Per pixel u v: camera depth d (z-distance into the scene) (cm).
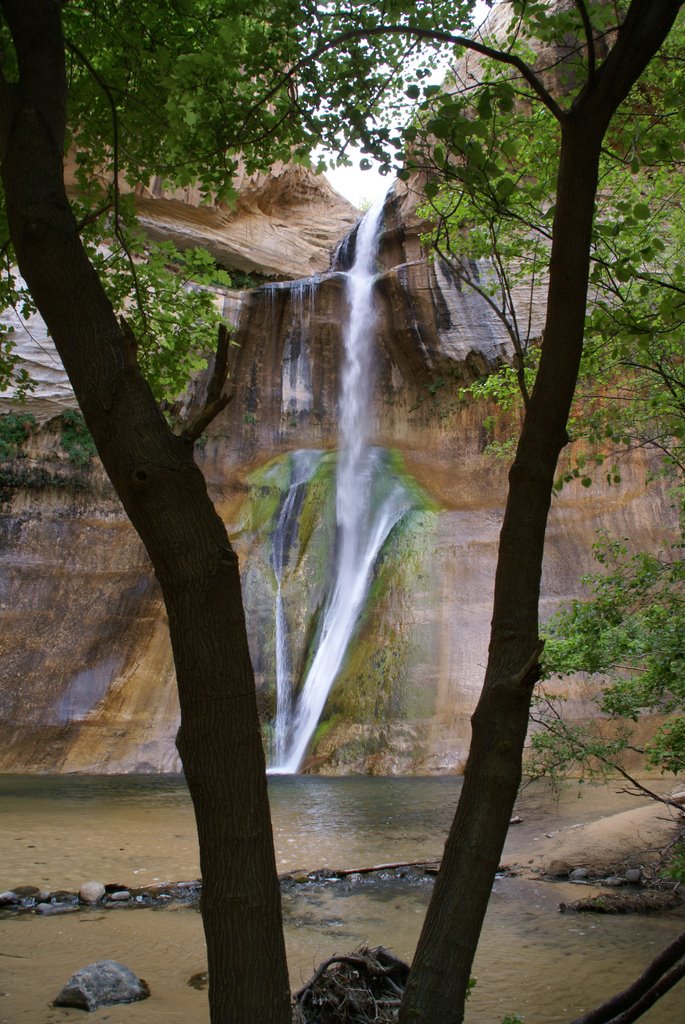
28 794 1525
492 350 2708
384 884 964
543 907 868
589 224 319
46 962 696
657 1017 588
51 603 2208
